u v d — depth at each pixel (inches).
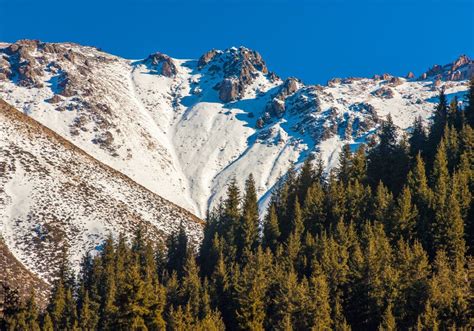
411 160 4549.7
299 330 2950.3
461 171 3882.9
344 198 4089.6
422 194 3737.7
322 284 2999.5
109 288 3941.9
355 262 3191.4
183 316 3112.7
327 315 2891.2
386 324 2709.2
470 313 2691.9
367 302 3024.1
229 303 3484.3
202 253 4598.9
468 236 3432.6
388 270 2992.1
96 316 3720.5
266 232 4276.6
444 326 2640.3
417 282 2893.7
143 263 4429.1
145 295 2608.3
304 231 4099.4
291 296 3016.7
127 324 2541.8
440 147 4210.1
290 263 3555.6
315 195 4249.5
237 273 3592.5
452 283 2834.6
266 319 3174.2
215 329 2977.4
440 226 3353.8
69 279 4522.6
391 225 3592.5
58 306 3880.4
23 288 4574.3
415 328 2596.0
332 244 3427.7
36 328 3521.2
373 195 4153.5
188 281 3686.0
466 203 3501.5
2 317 3449.8
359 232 3804.1
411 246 3442.4
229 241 4325.8
